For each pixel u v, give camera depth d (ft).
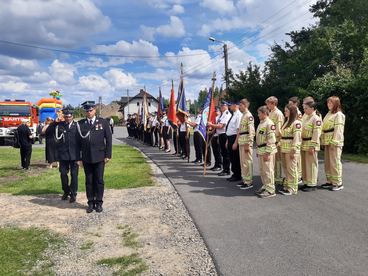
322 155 49.60
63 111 29.48
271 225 21.24
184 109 47.03
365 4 80.53
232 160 33.86
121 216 25.09
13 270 17.47
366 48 57.82
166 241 20.10
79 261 18.34
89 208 26.35
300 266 15.99
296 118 27.84
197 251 18.43
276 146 29.17
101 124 26.37
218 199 27.45
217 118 41.16
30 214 26.23
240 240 19.22
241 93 84.69
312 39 74.84
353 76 56.08
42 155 65.21
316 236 19.29
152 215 24.86
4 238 21.43
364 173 35.96
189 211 24.66
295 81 74.49
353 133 51.57
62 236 21.86
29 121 93.40
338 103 29.14
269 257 17.03
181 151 54.44
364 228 20.21
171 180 35.55
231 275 15.47
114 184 34.73
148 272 16.55
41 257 18.93
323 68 71.41
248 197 27.76
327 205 24.79
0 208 27.84
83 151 26.16
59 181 37.35
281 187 30.53
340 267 15.76
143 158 55.62
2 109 92.48
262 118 27.73
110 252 19.19
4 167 49.44
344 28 68.33
